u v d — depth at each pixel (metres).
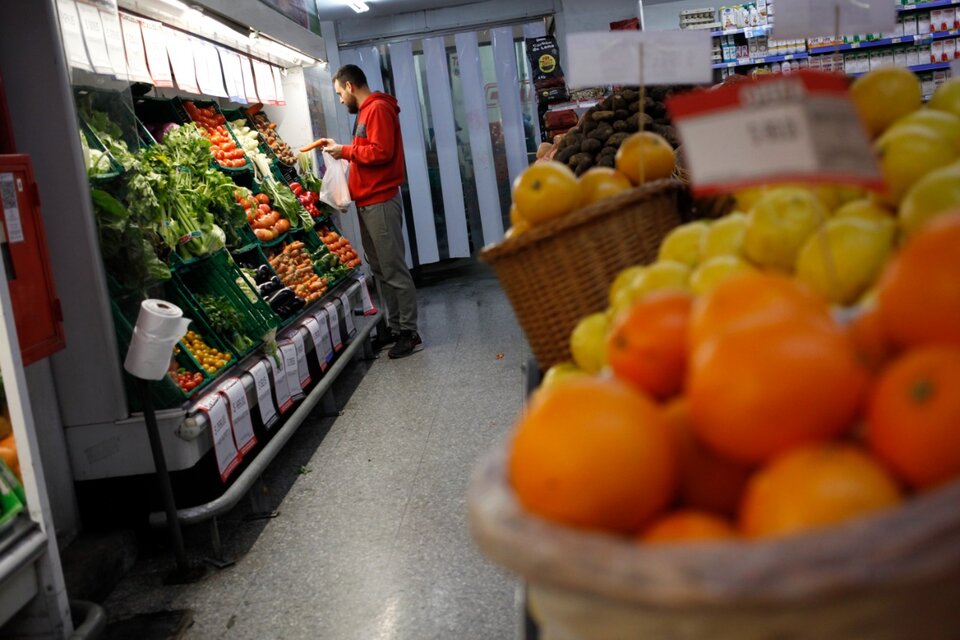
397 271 5.85
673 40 1.69
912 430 0.56
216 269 4.07
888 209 1.01
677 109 0.82
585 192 1.60
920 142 0.99
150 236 3.40
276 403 3.98
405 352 5.91
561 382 0.69
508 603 2.60
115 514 3.27
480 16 8.86
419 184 9.17
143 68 4.00
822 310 0.67
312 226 5.93
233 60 5.32
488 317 6.94
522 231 1.55
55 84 2.92
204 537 3.30
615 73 1.69
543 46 8.05
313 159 6.50
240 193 5.11
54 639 2.32
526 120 9.10
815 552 0.47
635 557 0.51
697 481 0.69
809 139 0.76
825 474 0.57
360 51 8.98
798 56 8.38
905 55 8.31
